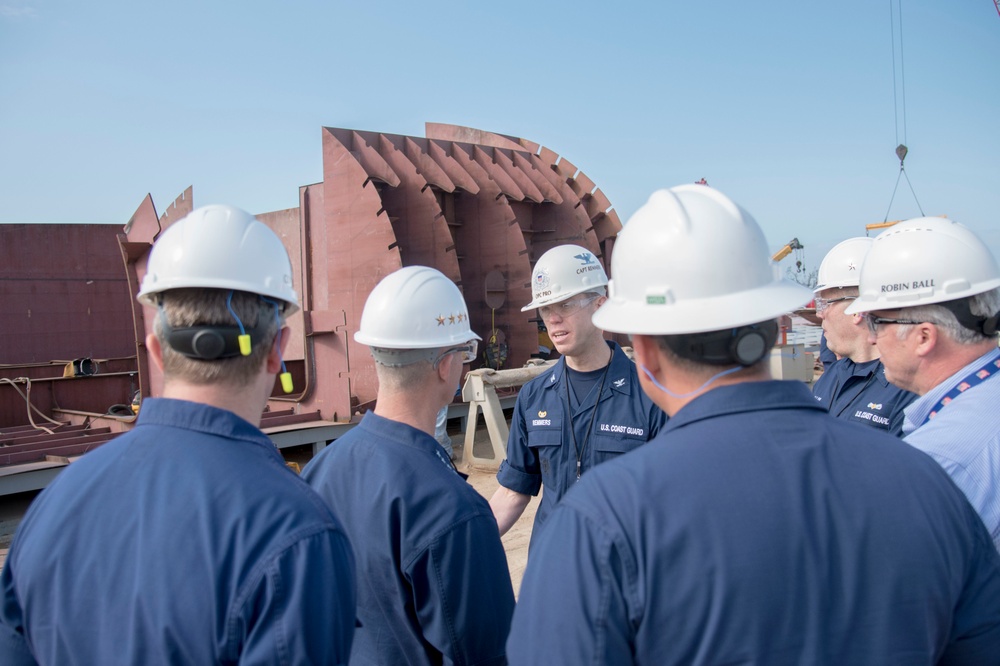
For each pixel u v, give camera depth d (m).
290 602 1.28
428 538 1.88
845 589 1.15
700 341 1.30
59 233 11.28
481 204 10.83
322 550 1.35
